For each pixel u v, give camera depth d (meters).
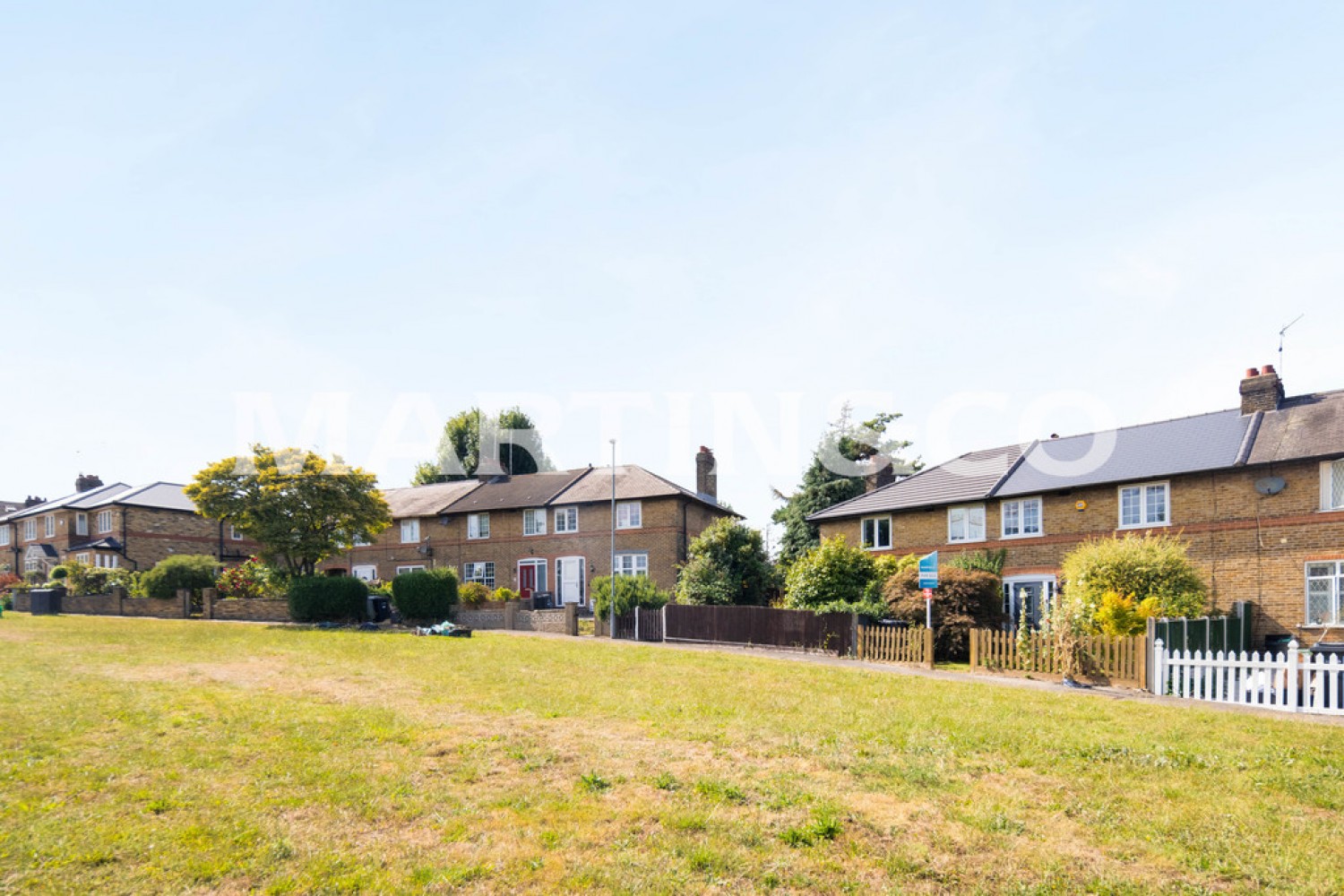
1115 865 7.07
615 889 6.61
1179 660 15.84
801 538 47.44
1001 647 18.98
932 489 32.81
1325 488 23.44
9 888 6.56
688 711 13.32
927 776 9.44
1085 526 28.03
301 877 6.81
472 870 6.93
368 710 13.41
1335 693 13.79
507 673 17.98
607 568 42.31
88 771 9.58
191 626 30.33
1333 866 6.94
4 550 58.97
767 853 7.30
